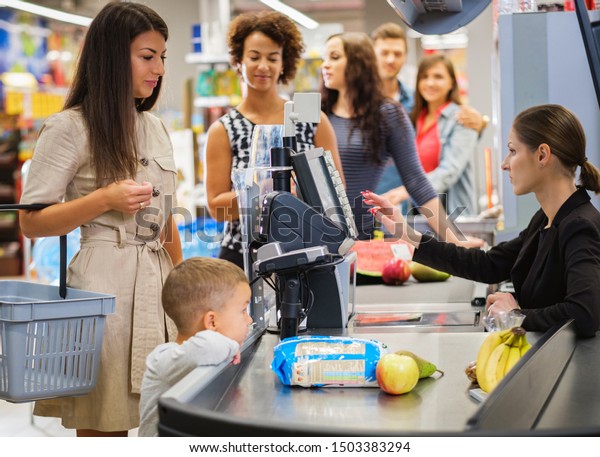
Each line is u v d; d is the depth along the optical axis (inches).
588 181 92.0
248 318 77.9
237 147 143.9
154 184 100.9
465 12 111.3
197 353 66.9
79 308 84.7
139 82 97.0
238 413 59.7
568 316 82.0
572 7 131.3
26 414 194.7
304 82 283.0
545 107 92.2
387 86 246.4
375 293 121.0
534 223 99.7
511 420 53.5
